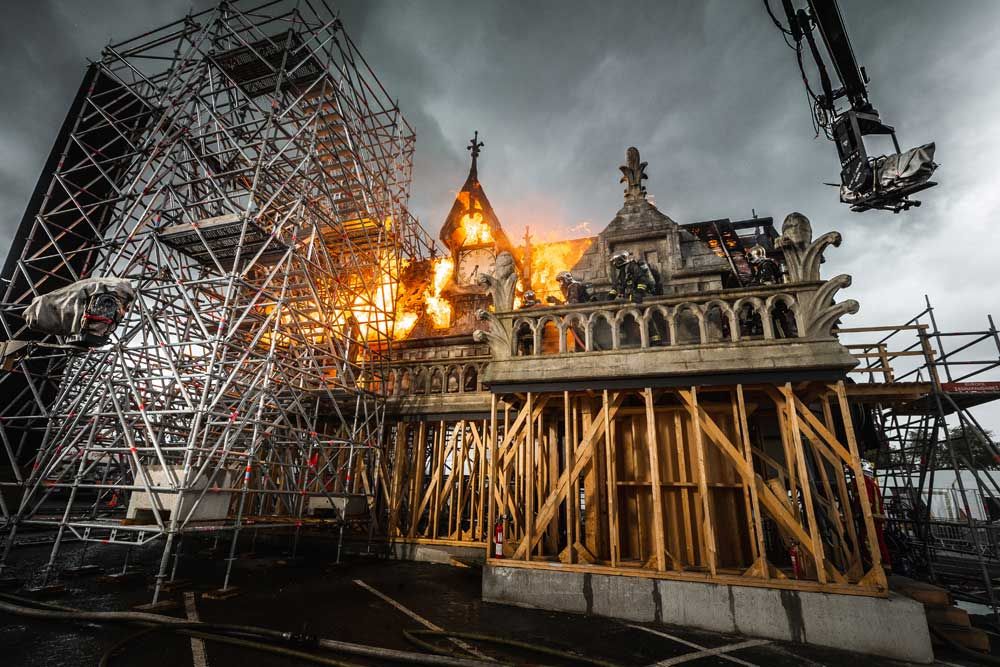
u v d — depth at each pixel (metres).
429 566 11.48
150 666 4.76
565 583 7.49
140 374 10.55
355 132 15.04
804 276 7.83
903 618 6.01
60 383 12.43
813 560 6.93
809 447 9.84
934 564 12.41
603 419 8.19
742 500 8.51
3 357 9.95
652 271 10.65
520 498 11.33
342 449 12.72
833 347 7.25
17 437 12.99
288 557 12.14
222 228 10.68
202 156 12.37
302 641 5.40
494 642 5.84
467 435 13.00
